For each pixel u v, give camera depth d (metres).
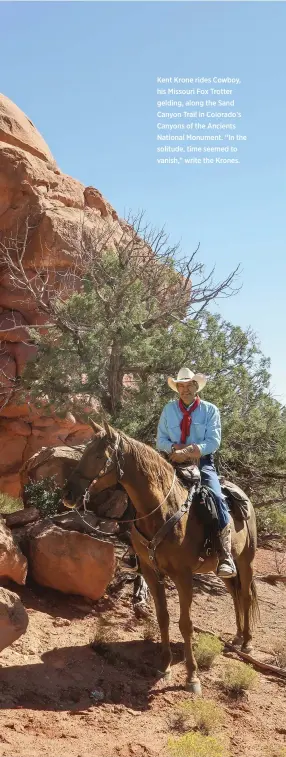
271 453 12.52
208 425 7.48
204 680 7.23
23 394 13.17
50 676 6.72
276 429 12.55
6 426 16.27
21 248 16.61
